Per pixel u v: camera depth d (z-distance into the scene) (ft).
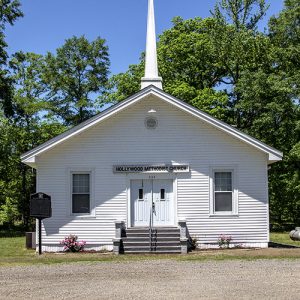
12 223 157.28
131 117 79.71
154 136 79.51
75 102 170.91
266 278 47.39
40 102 149.79
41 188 78.69
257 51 131.75
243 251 73.20
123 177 79.20
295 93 121.29
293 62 129.80
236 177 79.61
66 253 74.84
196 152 79.56
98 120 77.71
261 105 126.21
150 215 78.59
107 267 56.24
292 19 127.54
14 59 129.08
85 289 42.78
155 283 45.44
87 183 79.46
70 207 78.69
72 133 77.51
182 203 78.89
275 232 126.21
